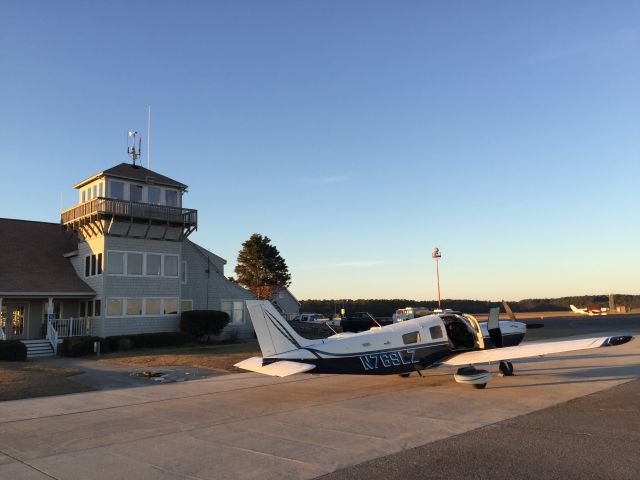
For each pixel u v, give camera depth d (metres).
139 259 29.12
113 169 29.89
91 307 28.73
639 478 6.26
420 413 10.52
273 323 13.48
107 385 15.30
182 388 14.62
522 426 9.15
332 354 12.99
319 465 7.15
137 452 8.07
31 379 15.89
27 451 8.26
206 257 34.12
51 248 31.45
